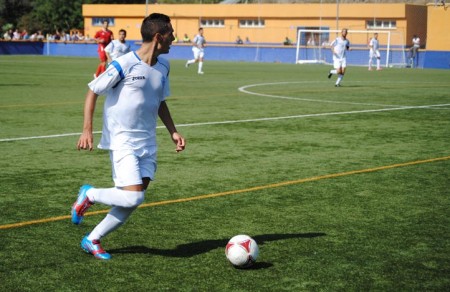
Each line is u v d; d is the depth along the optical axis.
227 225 6.24
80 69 34.88
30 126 12.91
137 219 6.41
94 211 6.70
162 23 5.08
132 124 5.08
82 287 4.60
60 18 77.69
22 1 81.06
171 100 18.81
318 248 5.54
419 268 5.06
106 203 5.14
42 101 17.75
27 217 6.44
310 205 7.05
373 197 7.45
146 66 5.09
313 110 16.56
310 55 51.97
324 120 14.52
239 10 59.12
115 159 5.08
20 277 4.79
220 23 60.88
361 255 5.36
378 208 6.95
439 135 12.44
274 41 57.94
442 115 15.70
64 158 9.62
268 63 48.97
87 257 5.26
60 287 4.60
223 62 49.84
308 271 4.96
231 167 9.11
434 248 5.57
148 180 5.25
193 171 8.81
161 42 5.10
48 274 4.86
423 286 4.68
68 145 10.74
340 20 54.44
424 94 21.81
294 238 5.84
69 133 12.05
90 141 5.11
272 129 13.01
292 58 52.25
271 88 23.94
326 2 59.50
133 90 5.04
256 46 53.88
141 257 5.28
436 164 9.49
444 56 44.47
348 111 16.42
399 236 5.92
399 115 15.64
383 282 4.75
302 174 8.69
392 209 6.92
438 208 6.98
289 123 13.96
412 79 30.67
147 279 4.77
